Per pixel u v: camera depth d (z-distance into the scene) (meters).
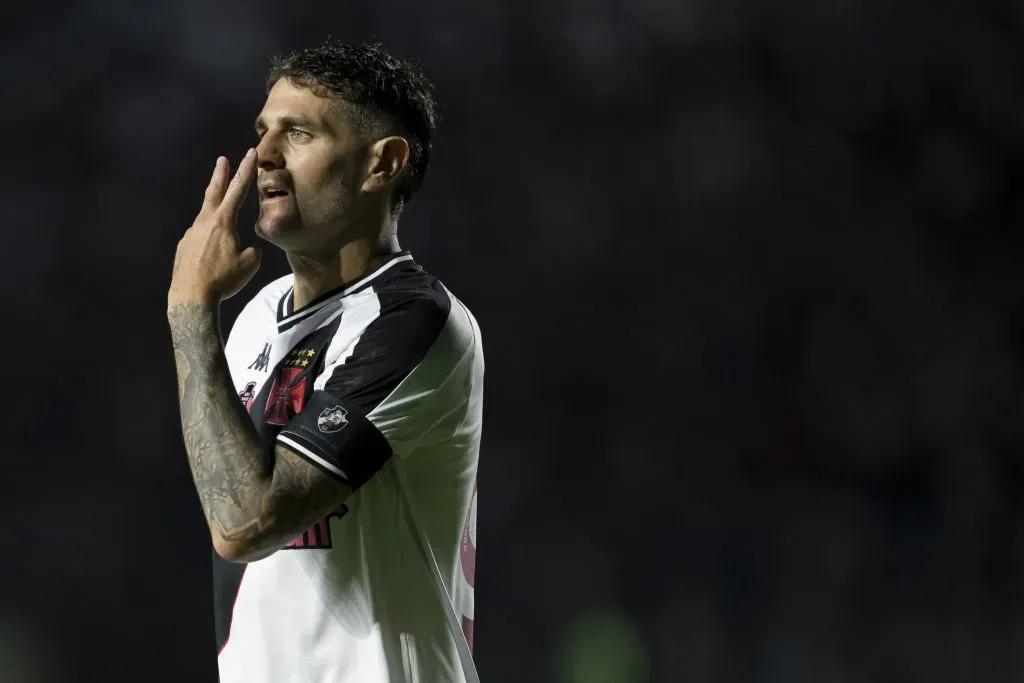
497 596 45.62
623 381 51.94
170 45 51.16
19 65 50.34
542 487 49.38
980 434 51.03
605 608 44.88
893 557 46.69
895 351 52.53
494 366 51.19
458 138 53.78
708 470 50.16
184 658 42.53
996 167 56.97
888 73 57.56
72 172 49.44
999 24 59.19
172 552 44.34
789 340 53.06
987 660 41.84
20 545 43.78
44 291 47.72
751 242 54.47
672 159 55.16
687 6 57.56
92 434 46.34
